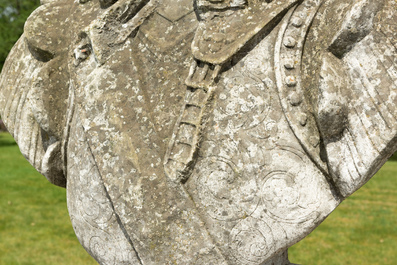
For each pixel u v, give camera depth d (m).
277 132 1.22
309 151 1.22
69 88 1.48
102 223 1.39
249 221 1.24
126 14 1.37
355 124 1.16
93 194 1.38
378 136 1.14
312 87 1.23
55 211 5.31
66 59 1.51
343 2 1.24
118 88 1.33
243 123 1.23
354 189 1.18
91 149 1.32
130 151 1.29
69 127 1.48
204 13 1.30
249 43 1.24
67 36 1.52
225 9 1.29
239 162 1.23
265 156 1.23
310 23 1.25
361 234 4.17
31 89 1.50
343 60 1.19
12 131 1.68
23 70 1.62
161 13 1.39
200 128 1.24
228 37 1.26
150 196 1.26
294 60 1.23
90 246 1.46
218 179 1.24
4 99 1.68
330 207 1.24
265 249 1.26
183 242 1.25
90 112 1.33
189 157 1.23
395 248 3.80
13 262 3.71
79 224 1.47
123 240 1.36
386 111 1.13
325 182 1.24
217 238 1.25
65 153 1.53
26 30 1.52
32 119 1.61
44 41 1.51
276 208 1.23
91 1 1.51
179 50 1.33
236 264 1.27
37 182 7.06
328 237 4.11
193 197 1.25
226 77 1.25
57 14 1.56
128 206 1.27
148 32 1.37
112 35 1.36
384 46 1.15
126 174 1.28
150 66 1.34
